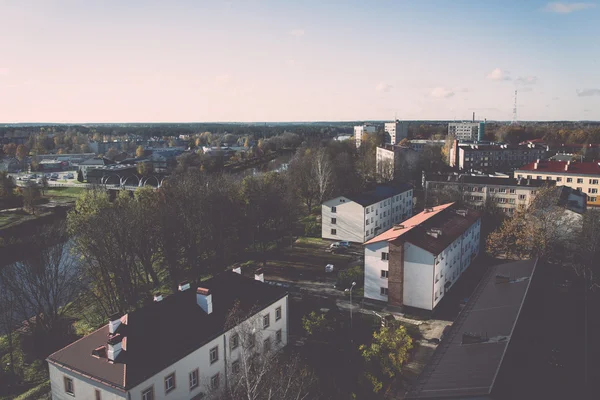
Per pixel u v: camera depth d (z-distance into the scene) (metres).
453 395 28.44
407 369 47.72
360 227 95.00
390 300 62.66
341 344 51.41
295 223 112.75
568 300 44.22
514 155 192.25
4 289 57.97
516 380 29.16
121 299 62.47
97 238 60.94
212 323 43.59
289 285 72.62
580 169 131.50
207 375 41.88
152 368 36.62
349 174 147.75
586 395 29.14
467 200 112.75
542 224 72.94
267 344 49.19
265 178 119.19
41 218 121.06
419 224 68.06
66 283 60.94
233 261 85.56
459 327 40.69
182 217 73.19
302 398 37.47
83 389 36.97
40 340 55.19
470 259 80.00
